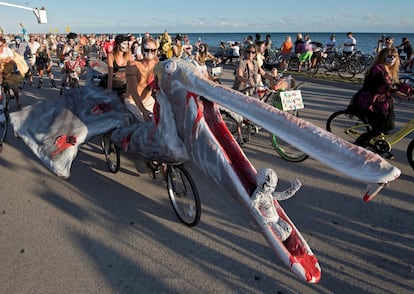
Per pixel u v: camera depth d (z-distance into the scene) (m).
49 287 2.99
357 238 3.66
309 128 2.37
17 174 5.22
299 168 5.38
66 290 2.96
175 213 4.14
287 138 2.40
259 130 7.08
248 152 6.03
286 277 3.12
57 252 3.45
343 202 4.38
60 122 4.69
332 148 2.21
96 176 5.14
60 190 4.72
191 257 3.38
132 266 3.25
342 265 3.27
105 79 5.85
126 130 4.07
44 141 4.52
